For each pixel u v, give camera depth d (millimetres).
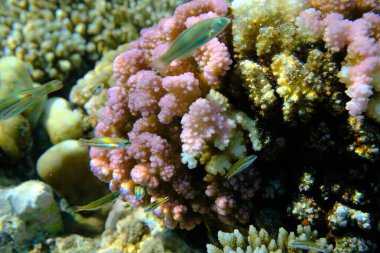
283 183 534
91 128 837
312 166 511
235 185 503
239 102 534
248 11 532
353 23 450
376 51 433
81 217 767
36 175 812
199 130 479
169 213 539
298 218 515
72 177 744
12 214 644
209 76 505
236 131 518
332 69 457
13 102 432
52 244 685
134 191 559
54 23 916
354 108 432
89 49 936
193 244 637
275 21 511
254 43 517
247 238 546
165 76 559
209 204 539
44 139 824
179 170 523
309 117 463
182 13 555
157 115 543
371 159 451
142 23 972
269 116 493
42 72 896
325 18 474
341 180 493
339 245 498
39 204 657
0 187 712
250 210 528
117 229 688
